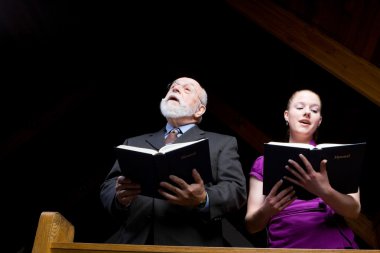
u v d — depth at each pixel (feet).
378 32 9.15
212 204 6.03
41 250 4.55
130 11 15.85
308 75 13.74
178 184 5.56
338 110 13.03
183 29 16.30
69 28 14.73
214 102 15.89
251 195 6.88
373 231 11.69
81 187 15.98
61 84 15.29
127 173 5.77
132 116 17.89
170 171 5.55
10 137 14.12
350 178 5.72
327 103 13.25
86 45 15.70
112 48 16.58
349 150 5.59
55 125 15.30
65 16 14.26
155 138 7.37
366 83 9.52
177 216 6.14
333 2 9.83
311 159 5.53
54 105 14.99
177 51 17.12
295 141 7.20
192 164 5.62
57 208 15.52
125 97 17.47
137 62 17.31
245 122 15.12
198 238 6.00
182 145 5.71
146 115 18.04
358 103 12.31
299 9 10.64
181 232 6.00
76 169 16.19
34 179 15.37
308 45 10.23
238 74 15.93
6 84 14.23
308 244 6.08
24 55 14.11
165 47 17.17
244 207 13.32
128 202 6.08
